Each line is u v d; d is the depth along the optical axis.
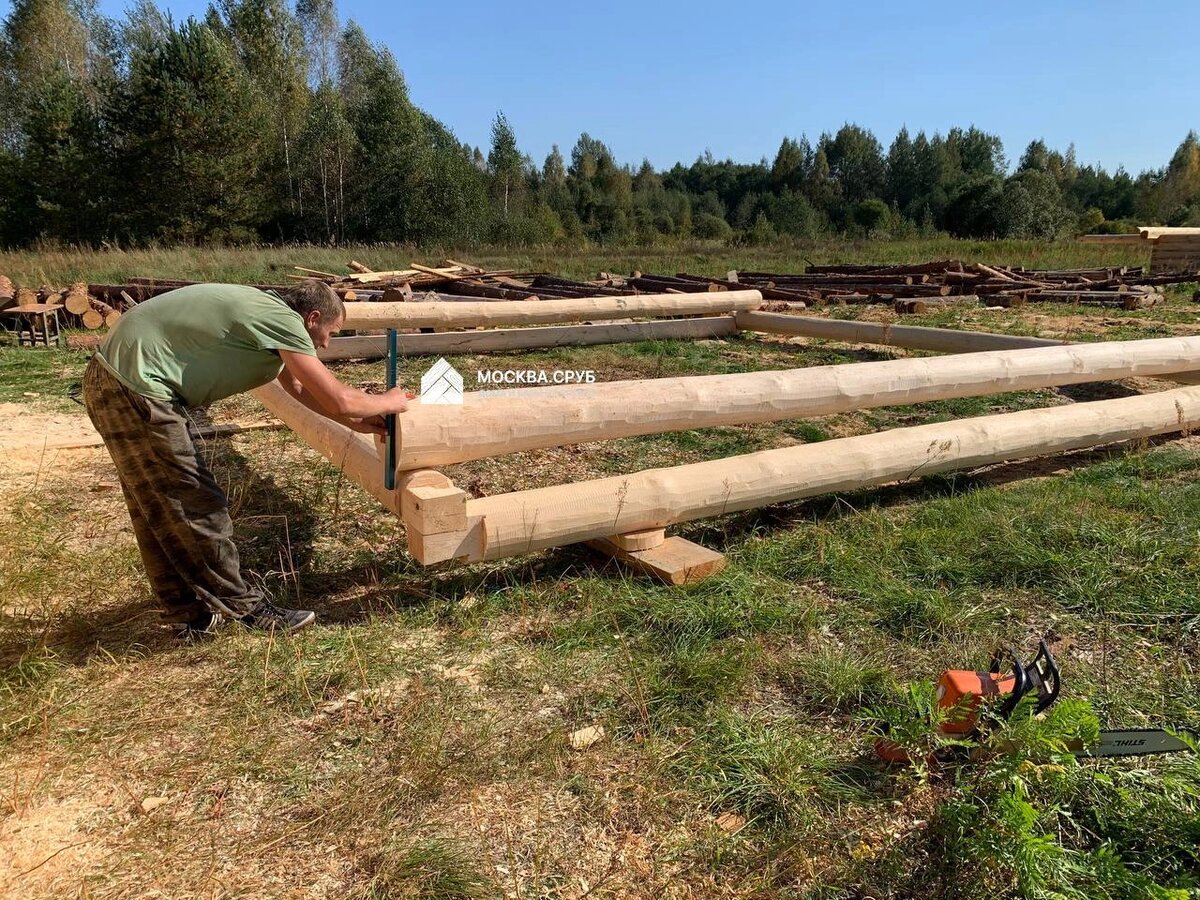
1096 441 5.01
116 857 2.07
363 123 37.47
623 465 5.33
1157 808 2.09
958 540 3.83
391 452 3.34
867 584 3.46
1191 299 14.31
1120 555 3.67
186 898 1.95
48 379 8.12
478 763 2.40
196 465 2.90
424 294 13.35
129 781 2.34
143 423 2.76
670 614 3.22
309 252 23.84
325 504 4.55
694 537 4.01
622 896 1.97
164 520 2.89
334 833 2.15
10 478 4.98
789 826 2.17
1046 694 2.25
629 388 4.07
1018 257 25.06
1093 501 4.29
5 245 31.66
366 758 2.44
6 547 3.84
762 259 26.17
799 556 3.73
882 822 2.18
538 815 2.22
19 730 2.53
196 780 2.34
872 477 4.20
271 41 41.44
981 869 1.97
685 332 10.81
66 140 32.22
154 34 45.56
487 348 9.88
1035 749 2.06
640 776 2.36
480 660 2.97
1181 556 3.62
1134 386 7.41
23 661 2.84
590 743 2.50
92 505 4.57
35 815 2.21
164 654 2.99
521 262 24.45
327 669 2.86
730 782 2.33
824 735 2.56
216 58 32.47
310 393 3.03
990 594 3.38
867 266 17.92
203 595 3.02
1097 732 2.06
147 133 31.73
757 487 3.85
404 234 36.97
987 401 6.93
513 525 3.34
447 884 1.97
